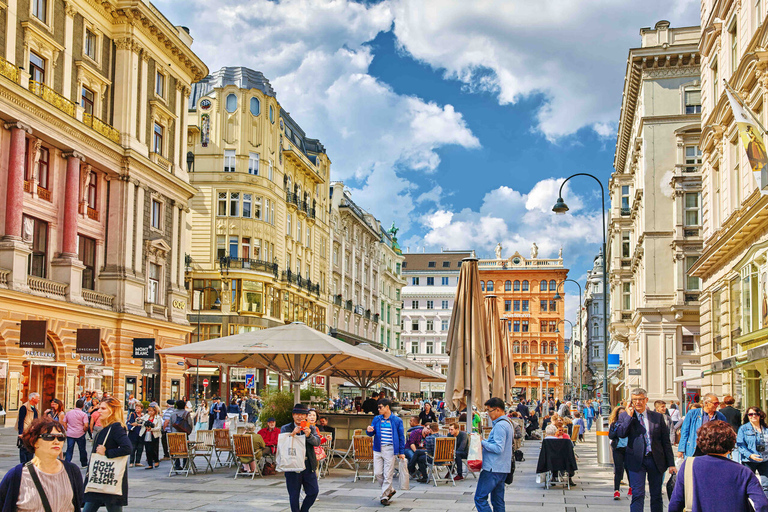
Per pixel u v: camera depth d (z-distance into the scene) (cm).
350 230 8081
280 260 5953
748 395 2302
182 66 4394
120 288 3688
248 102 5631
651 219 4397
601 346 12081
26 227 3159
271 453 1741
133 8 3759
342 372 2612
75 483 571
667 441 1036
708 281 2850
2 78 2848
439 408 4759
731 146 2531
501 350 2784
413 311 12662
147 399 3962
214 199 5494
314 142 7175
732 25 2514
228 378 5331
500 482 977
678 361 4281
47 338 3192
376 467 1333
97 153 3572
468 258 1941
